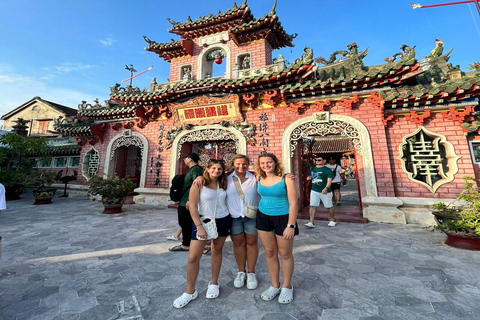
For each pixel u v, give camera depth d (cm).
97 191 732
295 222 241
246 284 290
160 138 948
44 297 262
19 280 302
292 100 741
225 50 973
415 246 422
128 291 275
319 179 579
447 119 609
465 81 571
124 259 374
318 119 706
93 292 273
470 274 304
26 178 971
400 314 225
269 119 781
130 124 1020
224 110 816
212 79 792
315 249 414
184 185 407
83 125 1134
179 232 474
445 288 271
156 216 706
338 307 238
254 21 870
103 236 500
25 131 1705
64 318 225
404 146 661
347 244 440
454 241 412
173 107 866
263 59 904
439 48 730
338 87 664
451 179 581
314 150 1588
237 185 279
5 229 555
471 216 376
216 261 264
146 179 944
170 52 1039
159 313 232
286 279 252
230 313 230
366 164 644
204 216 252
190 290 251
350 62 766
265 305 243
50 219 664
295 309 235
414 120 632
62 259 373
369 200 620
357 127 668
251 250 282
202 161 946
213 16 952
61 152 1321
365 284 285
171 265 351
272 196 258
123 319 223
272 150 758
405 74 594
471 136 595
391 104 621
